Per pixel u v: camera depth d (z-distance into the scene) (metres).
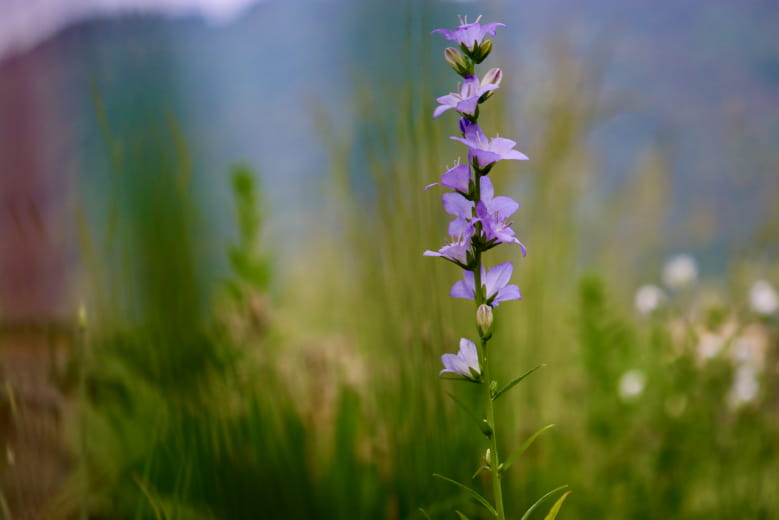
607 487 0.88
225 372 0.75
